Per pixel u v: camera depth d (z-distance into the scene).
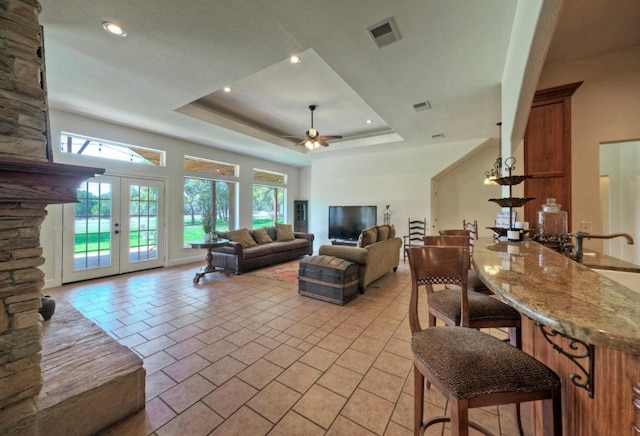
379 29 2.23
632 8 2.13
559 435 0.92
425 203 6.29
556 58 2.82
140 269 5.19
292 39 2.38
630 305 0.73
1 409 1.22
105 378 1.55
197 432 1.49
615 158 4.67
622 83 2.69
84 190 4.46
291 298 3.68
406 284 4.40
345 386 1.88
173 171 5.67
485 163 6.37
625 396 0.72
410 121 4.45
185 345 2.41
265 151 6.86
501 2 1.96
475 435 1.52
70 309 2.51
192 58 2.70
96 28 2.26
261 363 2.14
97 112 4.16
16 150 1.29
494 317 1.50
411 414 1.63
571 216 2.82
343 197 7.48
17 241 1.27
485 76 2.98
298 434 1.48
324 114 4.97
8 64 1.29
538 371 0.93
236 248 4.94
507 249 1.69
